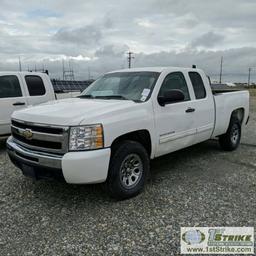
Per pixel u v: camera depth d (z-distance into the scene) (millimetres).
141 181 4113
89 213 3602
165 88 4641
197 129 5211
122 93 4652
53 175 3557
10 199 4031
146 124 4105
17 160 3953
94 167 3439
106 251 2828
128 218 3463
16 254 2789
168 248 2871
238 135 6770
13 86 6945
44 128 3576
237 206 3752
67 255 2773
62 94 8609
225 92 6617
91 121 3463
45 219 3463
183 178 4809
